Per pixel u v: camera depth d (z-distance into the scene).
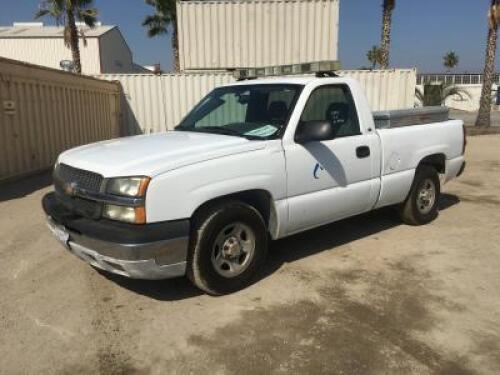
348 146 4.71
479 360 3.08
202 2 12.07
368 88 13.16
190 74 13.66
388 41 20.34
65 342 3.32
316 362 3.07
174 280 4.34
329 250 5.09
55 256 4.91
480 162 11.66
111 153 3.92
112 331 3.46
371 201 5.09
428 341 3.30
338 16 11.89
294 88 4.53
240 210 3.94
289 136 4.25
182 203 3.55
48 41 40.44
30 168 9.30
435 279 4.33
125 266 3.45
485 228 5.89
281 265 4.67
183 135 4.50
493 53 22.12
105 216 3.54
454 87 28.88
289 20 12.03
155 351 3.21
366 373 2.96
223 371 2.98
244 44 12.23
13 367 3.03
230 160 3.82
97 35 40.38
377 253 5.00
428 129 5.70
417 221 5.86
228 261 4.01
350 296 3.99
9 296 4.02
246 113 4.75
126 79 13.91
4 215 6.46
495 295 4.00
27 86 9.12
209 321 3.59
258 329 3.47
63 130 10.59
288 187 4.23
